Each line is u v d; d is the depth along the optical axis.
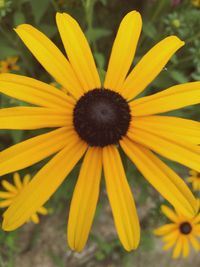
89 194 0.13
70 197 0.23
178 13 0.23
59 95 0.13
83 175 0.13
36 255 0.26
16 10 0.22
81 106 0.13
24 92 0.13
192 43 0.22
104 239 0.27
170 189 0.13
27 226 0.26
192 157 0.13
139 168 0.13
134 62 0.21
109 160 0.13
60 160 0.13
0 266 0.24
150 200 0.26
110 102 0.13
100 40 0.25
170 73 0.20
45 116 0.13
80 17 0.23
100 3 0.26
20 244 0.26
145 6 0.25
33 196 0.12
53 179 0.13
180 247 0.22
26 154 0.13
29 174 0.21
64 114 0.13
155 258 0.27
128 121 0.13
